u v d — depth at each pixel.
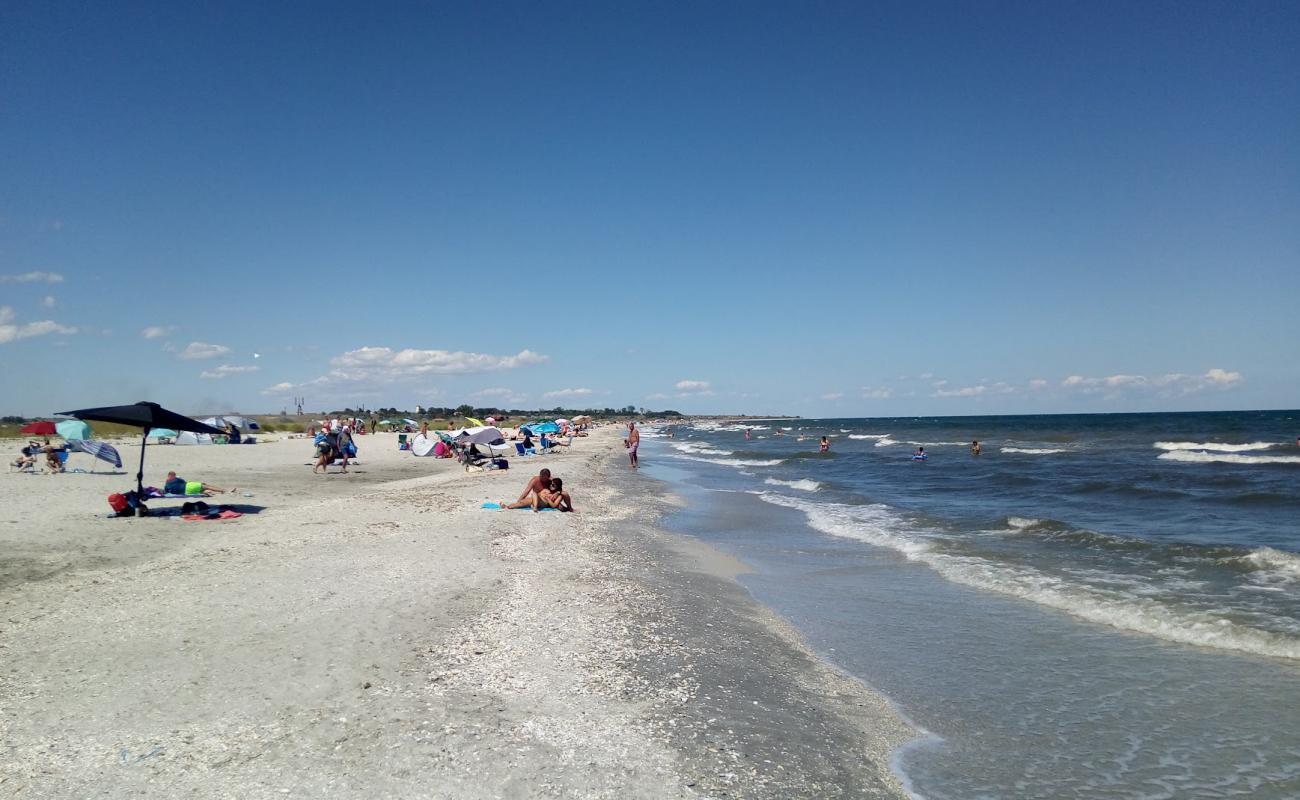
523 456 47.19
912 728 6.55
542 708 6.28
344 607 9.10
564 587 11.07
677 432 147.38
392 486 25.53
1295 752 5.96
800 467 42.22
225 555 12.24
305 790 4.73
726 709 6.60
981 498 24.31
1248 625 9.09
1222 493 22.86
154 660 7.09
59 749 5.22
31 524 14.79
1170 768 5.74
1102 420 153.88
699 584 12.35
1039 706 7.03
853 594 11.72
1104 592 11.07
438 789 4.81
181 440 48.28
